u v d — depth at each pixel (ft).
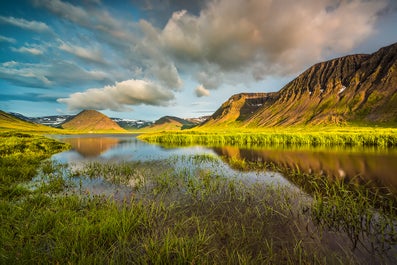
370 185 38.22
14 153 64.49
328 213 24.90
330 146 111.14
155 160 69.97
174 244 18.39
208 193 33.45
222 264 16.53
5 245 17.56
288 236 20.56
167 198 31.27
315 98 524.52
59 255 16.40
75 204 27.09
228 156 79.41
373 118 339.36
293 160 67.82
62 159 73.20
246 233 21.09
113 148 119.03
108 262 16.38
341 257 17.33
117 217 22.27
